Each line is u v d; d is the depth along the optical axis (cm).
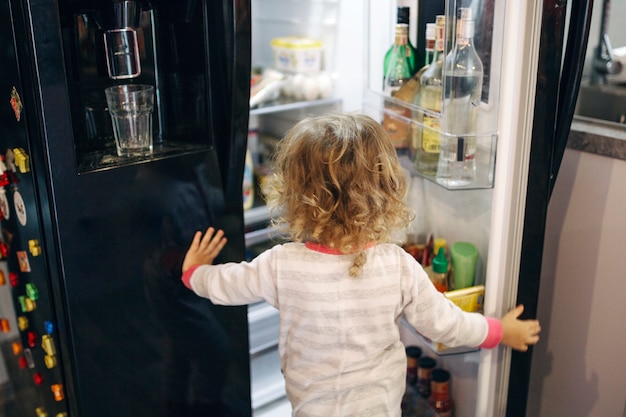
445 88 130
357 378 120
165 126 135
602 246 153
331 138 116
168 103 134
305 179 117
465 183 133
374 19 162
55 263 114
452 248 148
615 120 154
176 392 137
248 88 126
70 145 108
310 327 119
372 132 119
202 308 136
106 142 127
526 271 136
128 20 116
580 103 160
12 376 163
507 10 117
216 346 141
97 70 123
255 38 224
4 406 168
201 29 121
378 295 118
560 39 119
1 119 123
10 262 143
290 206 120
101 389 124
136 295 124
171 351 133
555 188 162
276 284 120
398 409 127
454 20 127
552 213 164
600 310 156
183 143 132
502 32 123
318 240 118
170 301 130
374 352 121
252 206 203
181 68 129
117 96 119
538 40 119
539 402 180
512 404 148
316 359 120
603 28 154
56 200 109
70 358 120
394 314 121
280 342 125
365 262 117
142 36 125
